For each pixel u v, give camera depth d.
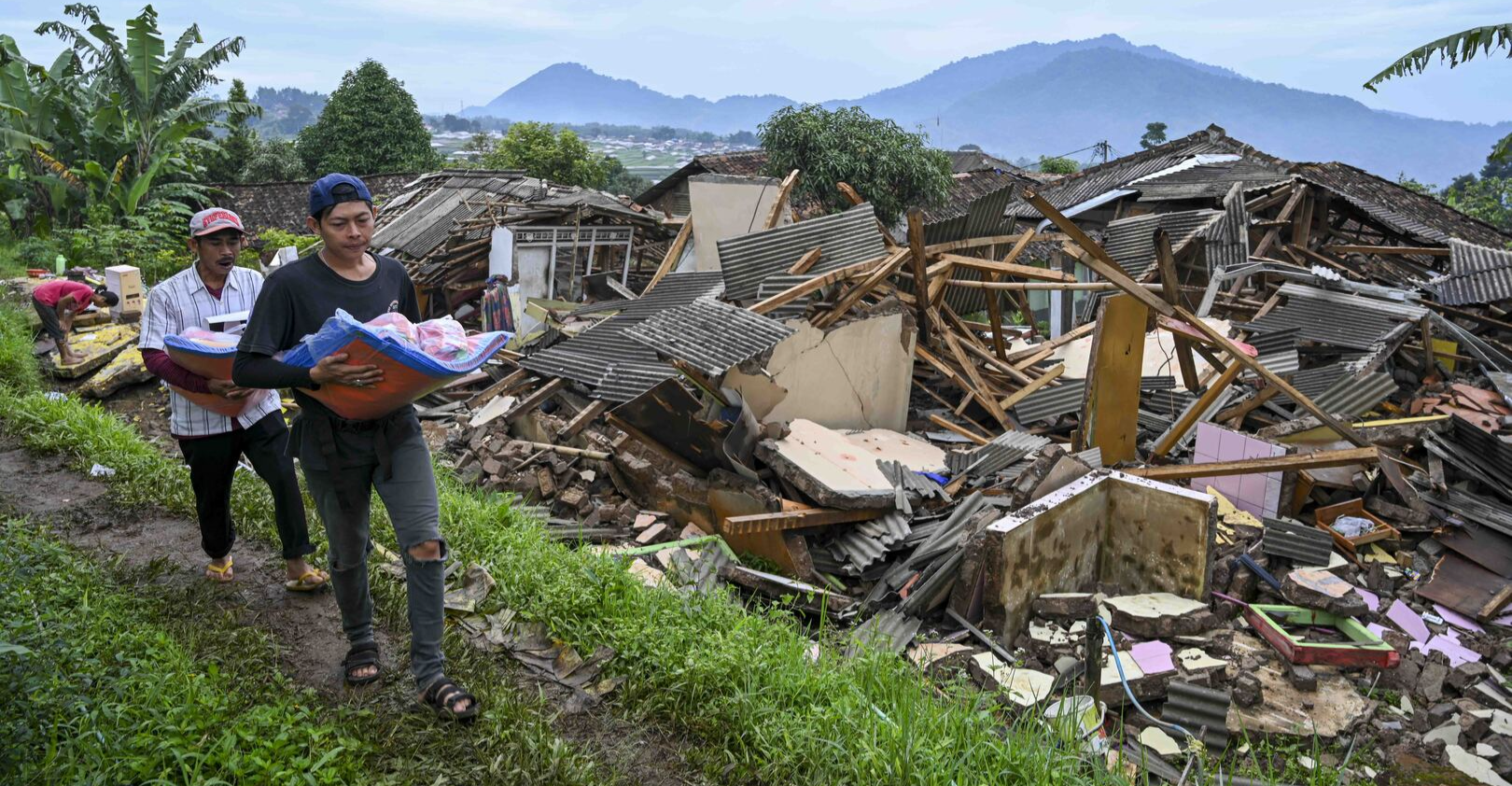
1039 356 11.37
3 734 2.87
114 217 21.53
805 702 3.96
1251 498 7.88
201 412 4.30
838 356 8.99
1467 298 12.00
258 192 30.52
